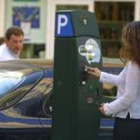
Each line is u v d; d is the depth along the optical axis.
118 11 21.94
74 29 7.96
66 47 8.02
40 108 8.59
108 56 21.78
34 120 8.45
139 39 7.73
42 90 8.72
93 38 8.34
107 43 21.97
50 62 9.61
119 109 7.83
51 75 8.95
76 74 8.00
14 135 8.27
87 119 8.27
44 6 22.00
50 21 22.03
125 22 21.91
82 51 8.08
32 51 22.25
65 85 8.08
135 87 7.70
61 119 8.16
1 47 13.09
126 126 7.92
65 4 21.91
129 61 7.79
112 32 21.98
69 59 8.00
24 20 22.14
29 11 22.08
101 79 8.06
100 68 8.49
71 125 8.09
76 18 8.02
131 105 7.86
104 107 7.96
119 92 7.96
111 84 8.76
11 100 8.56
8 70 9.23
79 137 8.17
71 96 8.05
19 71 9.11
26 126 8.35
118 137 8.02
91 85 8.25
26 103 8.55
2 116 8.35
